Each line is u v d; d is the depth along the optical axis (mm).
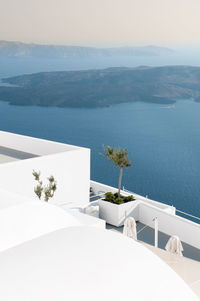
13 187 10945
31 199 4281
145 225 10992
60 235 3020
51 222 4055
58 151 12773
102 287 2520
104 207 11148
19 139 13711
